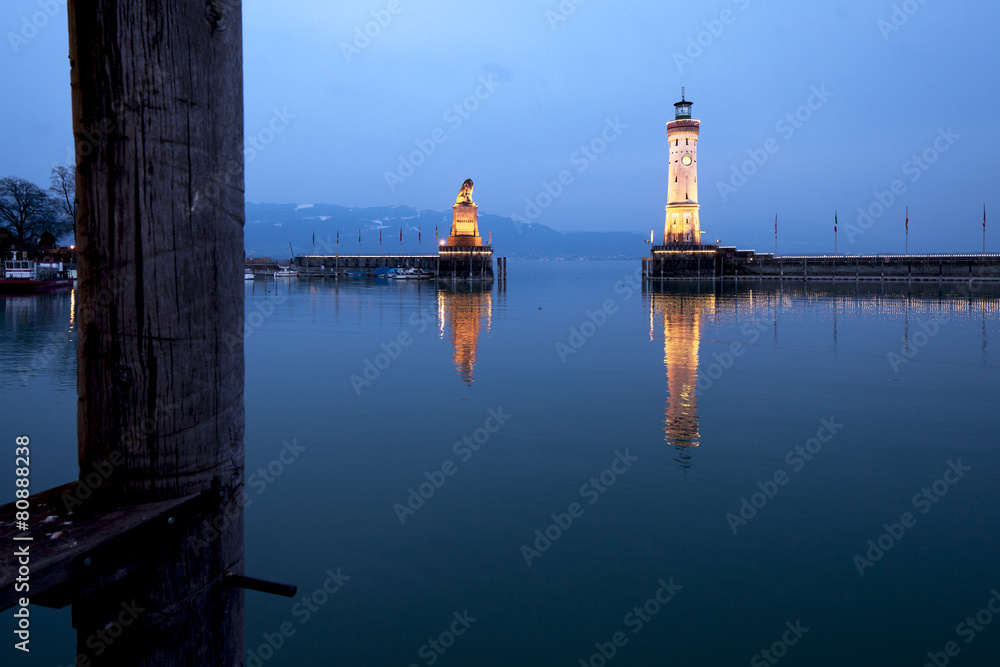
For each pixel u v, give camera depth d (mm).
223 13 2467
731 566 10570
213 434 2533
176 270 2365
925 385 24672
